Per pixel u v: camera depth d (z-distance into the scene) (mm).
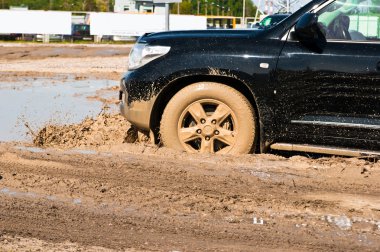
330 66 7598
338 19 7801
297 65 7695
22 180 6906
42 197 6387
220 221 5746
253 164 7578
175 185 6754
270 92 7785
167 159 7773
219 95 7996
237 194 6477
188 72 7992
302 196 6453
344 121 7594
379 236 5422
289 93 7738
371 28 7695
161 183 6828
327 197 6434
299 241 5289
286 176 7145
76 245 5109
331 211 6027
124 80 8367
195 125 8180
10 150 8297
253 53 7859
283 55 7766
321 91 7645
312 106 7691
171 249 5055
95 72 26734
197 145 8227
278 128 7820
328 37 7746
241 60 7863
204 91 8031
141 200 6266
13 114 13273
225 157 7801
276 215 5910
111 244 5148
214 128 8055
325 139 7688
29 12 67875
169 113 8125
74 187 6660
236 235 5410
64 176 7098
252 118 7984
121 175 7121
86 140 9156
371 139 7520
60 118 12648
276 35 7918
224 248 5102
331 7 7875
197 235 5398
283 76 7738
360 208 6105
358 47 7613
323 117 7668
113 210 6004
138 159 7785
